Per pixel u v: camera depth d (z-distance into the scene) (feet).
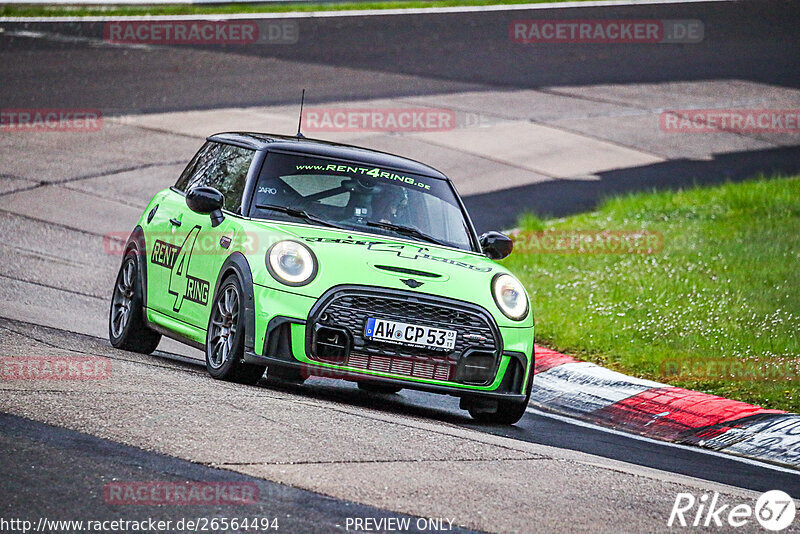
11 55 291.99
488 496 59.62
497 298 85.25
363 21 388.98
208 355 87.86
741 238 171.73
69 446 59.82
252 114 247.50
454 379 82.69
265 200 91.25
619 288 141.79
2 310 112.57
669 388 101.30
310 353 80.79
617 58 353.51
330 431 69.51
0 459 56.49
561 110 281.54
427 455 67.00
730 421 93.50
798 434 89.10
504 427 88.22
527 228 178.60
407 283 82.38
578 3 448.24
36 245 153.69
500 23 398.83
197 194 90.07
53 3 376.48
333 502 55.36
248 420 69.21
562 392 105.50
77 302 126.41
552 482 64.64
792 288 140.67
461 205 98.73
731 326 124.16
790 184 216.54
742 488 74.59
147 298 101.14
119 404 69.46
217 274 88.33
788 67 354.33
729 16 437.99
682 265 154.30
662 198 204.03
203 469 58.29
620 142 257.96
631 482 67.31
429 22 394.32
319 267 82.28
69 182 191.62
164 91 264.31
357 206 92.63
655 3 457.68
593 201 207.00
